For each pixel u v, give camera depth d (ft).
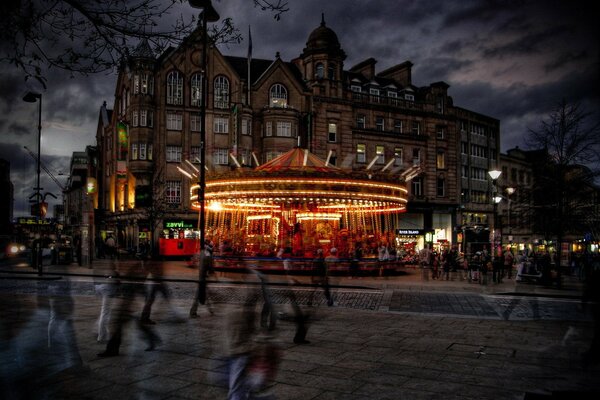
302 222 109.09
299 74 185.16
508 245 191.93
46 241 168.45
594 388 23.34
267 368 23.11
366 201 101.76
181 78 160.86
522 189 105.19
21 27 22.26
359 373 25.82
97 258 147.43
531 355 30.27
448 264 96.73
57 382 23.18
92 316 41.32
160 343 31.55
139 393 21.80
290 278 48.88
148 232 156.15
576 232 101.91
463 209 196.75
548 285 85.51
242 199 99.76
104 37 24.49
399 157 184.65
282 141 164.35
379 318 44.88
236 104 158.40
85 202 251.39
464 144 204.13
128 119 164.55
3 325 35.83
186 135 159.94
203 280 47.34
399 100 186.70
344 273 96.68
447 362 28.40
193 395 21.65
